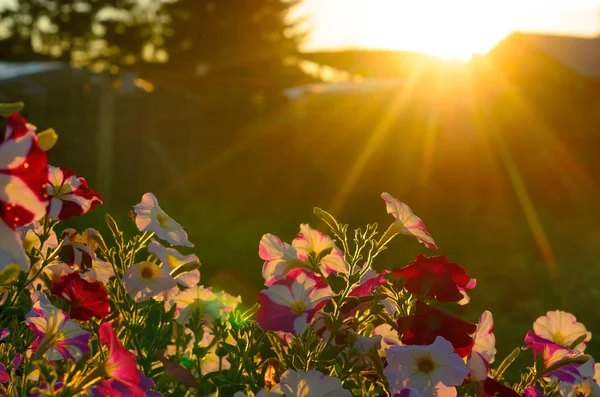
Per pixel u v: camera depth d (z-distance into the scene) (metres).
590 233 12.62
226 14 28.69
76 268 1.61
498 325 5.96
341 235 1.44
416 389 1.28
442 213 15.45
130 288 1.51
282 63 28.16
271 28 28.70
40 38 28.72
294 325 1.36
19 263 0.90
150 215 1.63
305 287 1.39
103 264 1.66
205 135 18.00
